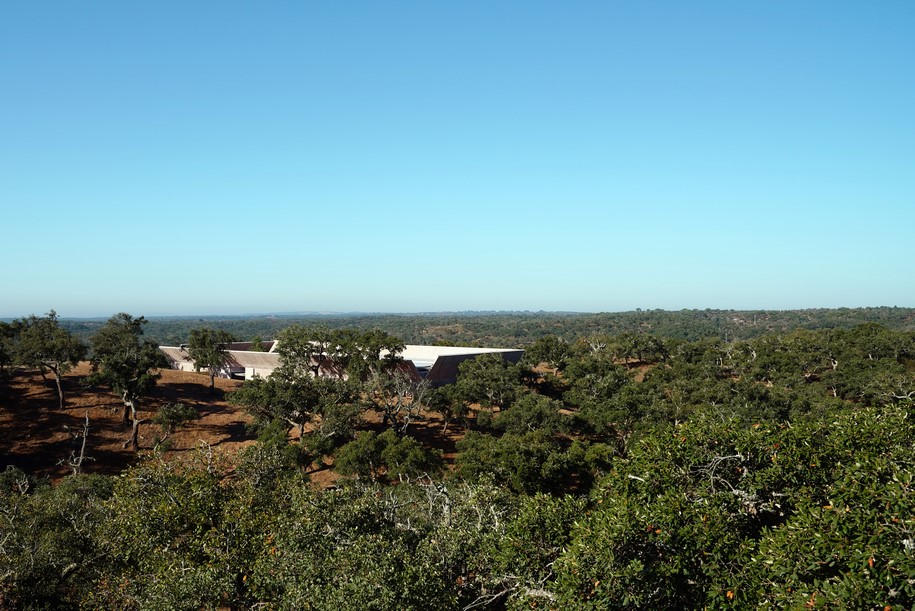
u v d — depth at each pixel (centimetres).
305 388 4731
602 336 13750
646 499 1365
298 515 1694
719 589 1116
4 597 1852
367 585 1222
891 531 993
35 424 4578
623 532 1206
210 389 6350
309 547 1517
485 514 1861
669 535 1187
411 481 3600
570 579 1184
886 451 1266
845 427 1373
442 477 3753
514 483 3481
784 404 5778
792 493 1266
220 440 4806
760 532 1230
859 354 8281
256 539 1783
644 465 1416
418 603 1269
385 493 2152
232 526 1853
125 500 1997
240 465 2328
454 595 1449
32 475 3712
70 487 2780
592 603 1127
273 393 4581
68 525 2272
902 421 1342
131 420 4931
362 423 5156
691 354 9644
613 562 1171
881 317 19488
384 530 1639
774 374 7812
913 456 1207
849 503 1115
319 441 4066
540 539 1511
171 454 4431
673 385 6700
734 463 1397
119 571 1953
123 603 1767
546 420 4847
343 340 6269
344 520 1628
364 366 5925
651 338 9988
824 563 1034
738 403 5594
